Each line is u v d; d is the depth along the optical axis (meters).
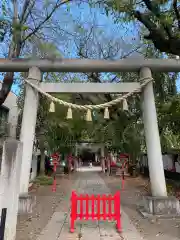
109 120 12.41
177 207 6.69
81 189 12.72
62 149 19.41
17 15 8.36
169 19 6.62
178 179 12.79
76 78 13.30
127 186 13.69
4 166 4.19
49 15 8.75
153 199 6.71
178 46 6.98
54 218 6.57
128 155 14.71
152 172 7.16
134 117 12.09
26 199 6.87
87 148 33.94
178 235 5.12
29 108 7.60
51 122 13.25
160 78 10.81
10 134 16.14
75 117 11.66
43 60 7.82
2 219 3.66
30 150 7.37
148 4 6.83
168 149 12.64
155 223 6.02
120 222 5.98
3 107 15.94
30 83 7.65
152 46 10.52
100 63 7.77
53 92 7.81
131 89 7.80
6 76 8.68
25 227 5.68
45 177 15.52
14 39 8.06
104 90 7.79
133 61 7.79
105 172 24.77
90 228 5.65
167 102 10.84
